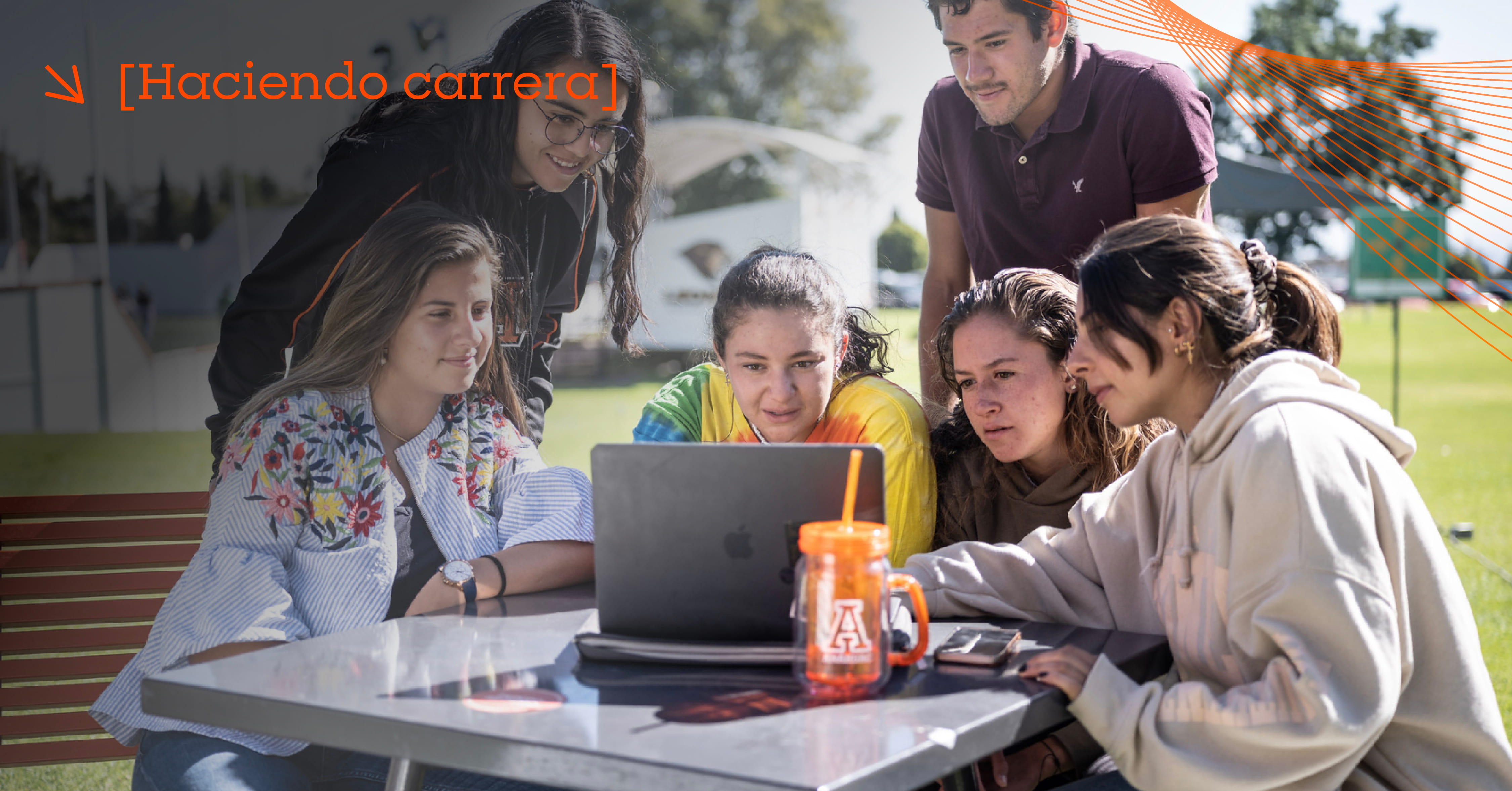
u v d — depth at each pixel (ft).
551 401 8.82
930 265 9.61
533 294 8.38
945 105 8.86
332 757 6.03
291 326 7.55
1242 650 4.19
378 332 6.69
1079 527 5.38
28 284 28.02
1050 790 4.89
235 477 6.24
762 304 5.91
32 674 7.22
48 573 7.27
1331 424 4.19
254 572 6.04
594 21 8.46
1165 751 3.90
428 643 4.70
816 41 76.13
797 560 4.21
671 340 37.17
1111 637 4.82
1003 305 5.90
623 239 9.13
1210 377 4.59
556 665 4.31
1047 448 6.09
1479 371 44.62
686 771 3.08
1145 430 6.16
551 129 8.27
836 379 6.48
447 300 7.00
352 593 6.34
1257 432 4.20
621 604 4.40
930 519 6.23
